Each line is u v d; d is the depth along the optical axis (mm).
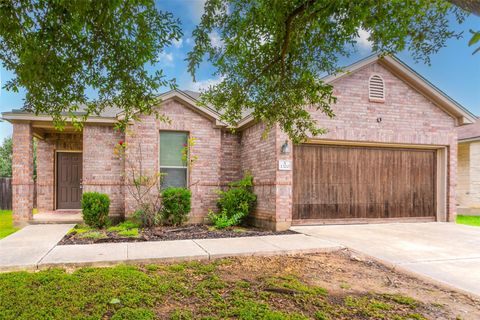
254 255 5992
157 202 9703
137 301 3686
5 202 16484
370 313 3506
